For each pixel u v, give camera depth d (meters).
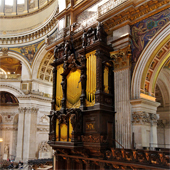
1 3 31.38
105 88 12.02
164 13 10.95
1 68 32.12
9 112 30.30
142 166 9.34
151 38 11.22
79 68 12.95
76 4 16.42
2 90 28.17
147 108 11.38
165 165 8.73
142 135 10.64
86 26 14.59
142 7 11.41
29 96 26.98
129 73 11.64
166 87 14.98
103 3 14.52
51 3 27.83
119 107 11.67
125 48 11.82
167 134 15.02
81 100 12.48
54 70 15.38
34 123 26.89
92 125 11.52
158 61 12.11
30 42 28.50
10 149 29.53
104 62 12.02
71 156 12.84
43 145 27.33
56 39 16.45
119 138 11.34
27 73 28.25
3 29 30.45
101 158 11.14
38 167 21.05
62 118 12.83
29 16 30.33
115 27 12.55
